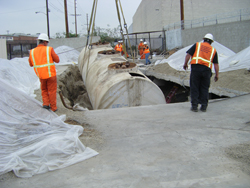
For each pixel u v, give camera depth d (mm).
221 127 4250
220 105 5684
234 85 7289
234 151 3297
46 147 3166
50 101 5145
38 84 8648
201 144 3584
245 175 2691
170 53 18969
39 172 2857
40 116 4594
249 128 4137
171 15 30312
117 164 3039
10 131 3699
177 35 24906
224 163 2998
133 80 6578
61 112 5227
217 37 19125
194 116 4926
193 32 22031
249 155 3150
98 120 4805
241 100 5922
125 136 3967
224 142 3629
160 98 6945
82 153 3324
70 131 3775
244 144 3506
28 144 3377
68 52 20625
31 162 2998
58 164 3021
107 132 4156
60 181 2674
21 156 3057
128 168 2932
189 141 3703
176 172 2803
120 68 7473
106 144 3666
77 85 12594
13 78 7719
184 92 10336
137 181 2625
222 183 2535
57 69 13719
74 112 5363
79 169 2938
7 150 3199
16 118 4164
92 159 3195
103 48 12469
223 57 11328
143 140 3783
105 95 6488
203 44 5051
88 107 9219
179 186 2502
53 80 5043
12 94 4891
